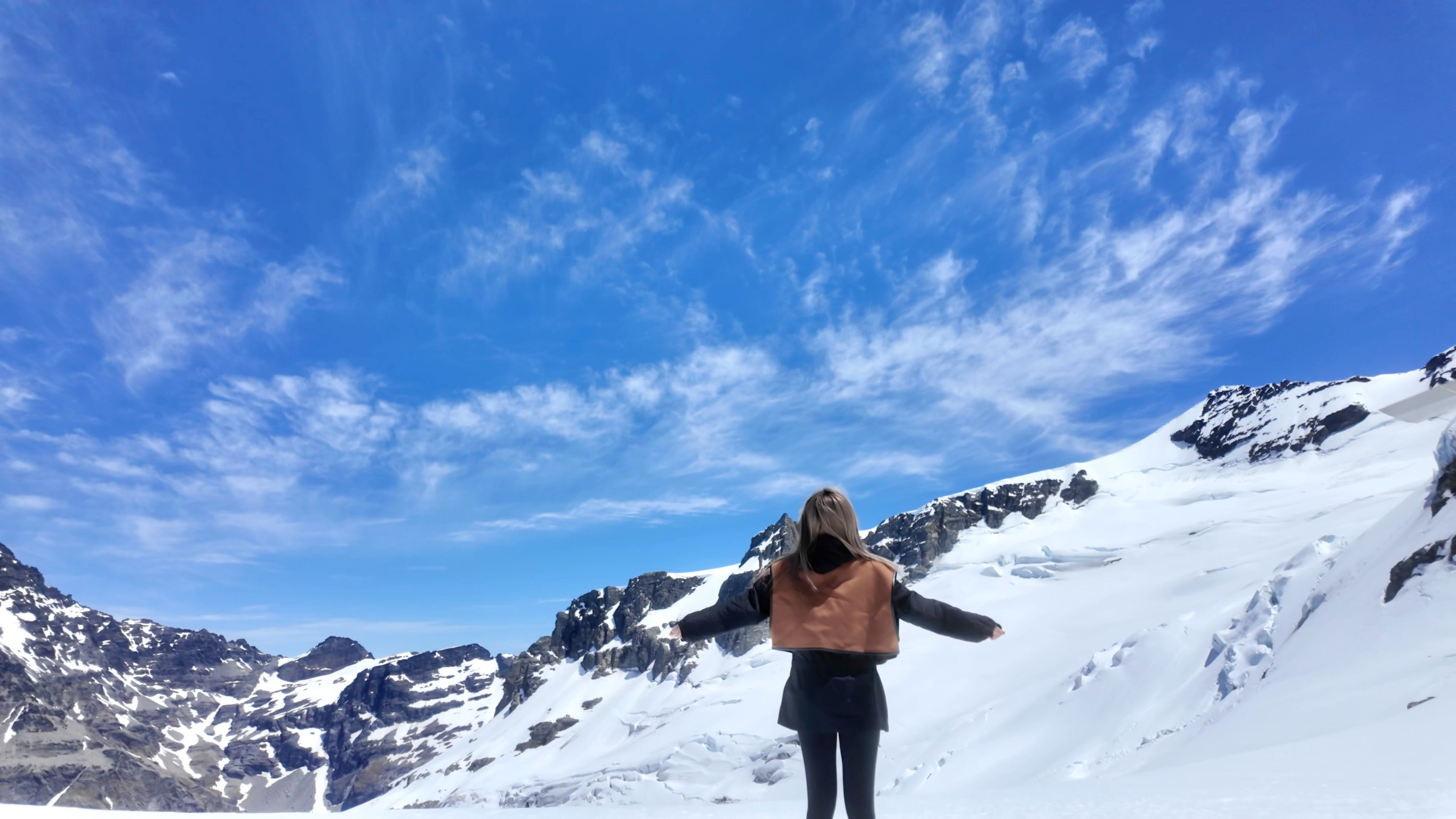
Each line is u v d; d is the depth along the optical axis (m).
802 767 100.56
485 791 182.00
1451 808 4.16
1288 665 35.00
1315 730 21.86
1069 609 136.88
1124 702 55.00
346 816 10.21
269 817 9.64
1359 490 150.12
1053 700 64.75
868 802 3.42
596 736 193.88
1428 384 186.38
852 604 3.54
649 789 113.56
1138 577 143.38
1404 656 25.72
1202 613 61.09
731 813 7.44
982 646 131.12
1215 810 4.91
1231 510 171.62
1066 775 47.47
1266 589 48.88
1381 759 7.22
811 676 3.55
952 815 5.94
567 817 8.19
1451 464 35.19
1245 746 24.27
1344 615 34.78
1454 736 7.86
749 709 144.00
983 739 68.12
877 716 3.48
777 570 3.75
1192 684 47.50
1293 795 5.11
